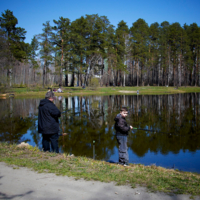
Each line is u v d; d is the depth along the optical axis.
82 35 48.69
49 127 5.66
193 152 7.43
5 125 12.16
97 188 3.43
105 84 61.19
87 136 9.66
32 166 4.44
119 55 53.72
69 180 3.73
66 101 26.38
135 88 50.94
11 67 39.50
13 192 3.20
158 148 7.95
